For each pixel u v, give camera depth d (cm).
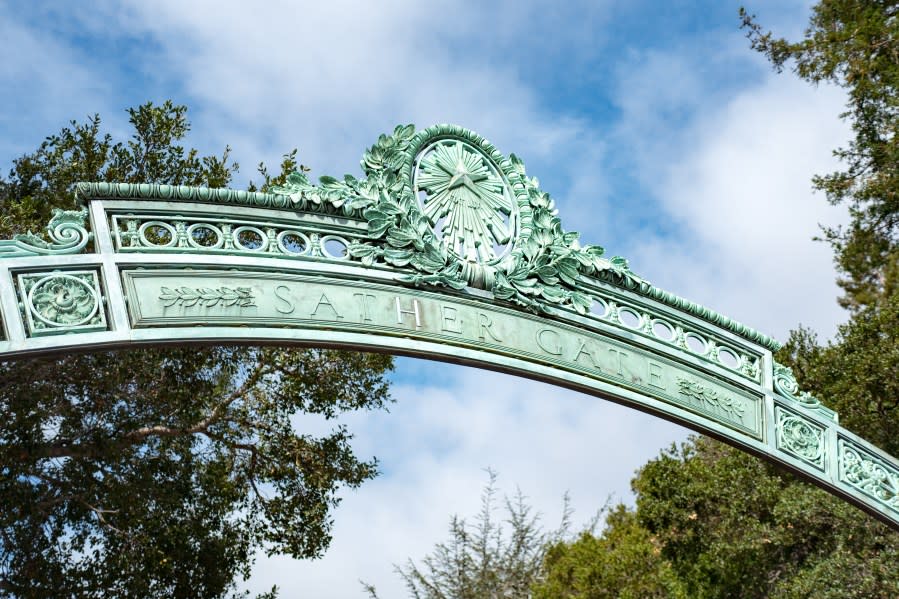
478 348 651
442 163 695
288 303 604
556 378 670
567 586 2017
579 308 696
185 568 1238
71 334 541
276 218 621
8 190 1130
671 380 721
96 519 1144
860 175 1381
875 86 1322
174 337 564
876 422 1285
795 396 773
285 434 1319
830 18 1409
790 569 1494
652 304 733
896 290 1327
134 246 578
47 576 1097
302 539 1331
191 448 1240
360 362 1308
